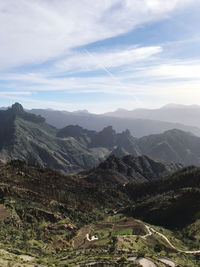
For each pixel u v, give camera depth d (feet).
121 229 495.41
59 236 448.24
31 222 458.09
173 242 453.58
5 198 502.38
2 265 225.76
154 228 519.19
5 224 406.82
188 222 553.23
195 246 447.42
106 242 396.16
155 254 344.69
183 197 645.51
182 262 339.57
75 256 312.29
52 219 501.56
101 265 258.78
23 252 314.35
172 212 608.19
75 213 588.50
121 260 274.16
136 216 650.43
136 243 391.65
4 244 336.90
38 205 533.55
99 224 542.98
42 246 378.12
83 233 479.00
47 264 269.64
